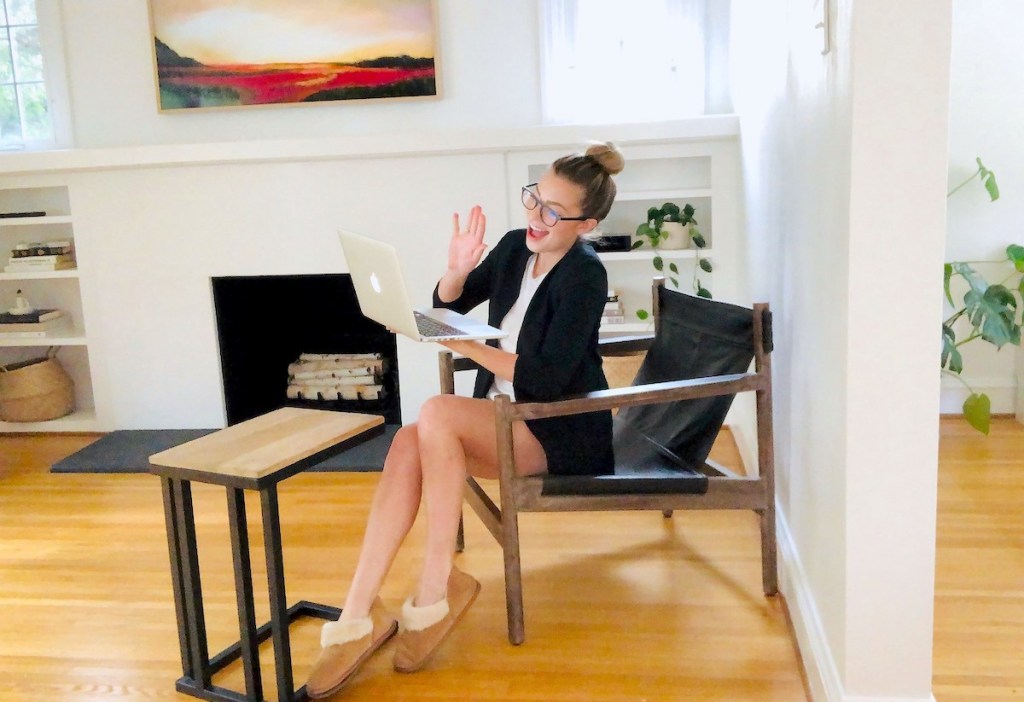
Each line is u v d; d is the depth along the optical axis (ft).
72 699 5.65
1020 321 11.12
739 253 10.50
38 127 12.32
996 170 10.93
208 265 11.45
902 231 4.44
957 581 6.80
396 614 6.59
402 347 11.33
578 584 7.03
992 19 10.65
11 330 11.98
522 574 7.25
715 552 7.54
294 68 11.53
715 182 10.68
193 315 11.62
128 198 11.42
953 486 8.86
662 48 11.01
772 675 5.66
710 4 11.10
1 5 12.12
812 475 5.85
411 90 11.46
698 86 11.03
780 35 6.98
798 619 5.99
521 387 6.07
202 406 11.85
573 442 6.31
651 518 8.36
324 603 6.80
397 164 10.93
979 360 11.35
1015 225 11.00
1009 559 7.16
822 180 5.32
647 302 11.81
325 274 11.53
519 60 11.35
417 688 5.63
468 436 6.08
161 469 5.28
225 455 5.24
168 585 7.30
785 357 7.01
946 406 11.53
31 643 6.38
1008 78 10.73
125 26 11.80
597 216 6.36
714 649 5.98
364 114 11.69
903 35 4.27
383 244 5.44
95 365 11.93
